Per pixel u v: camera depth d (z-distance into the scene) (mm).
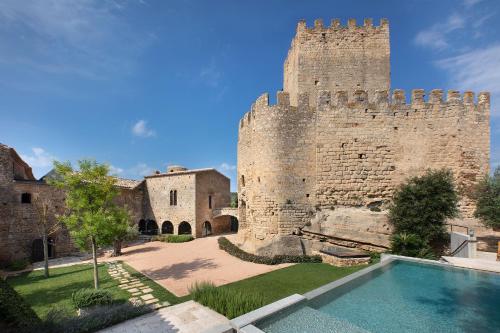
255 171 22422
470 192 20406
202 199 37438
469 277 12234
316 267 17250
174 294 13359
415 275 12492
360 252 18469
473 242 14539
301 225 21016
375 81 25484
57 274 19078
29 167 27438
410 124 21500
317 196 21359
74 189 15305
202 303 11383
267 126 21875
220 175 41000
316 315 8164
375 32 25750
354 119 21734
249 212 23500
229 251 23219
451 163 20812
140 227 39500
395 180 21094
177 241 32844
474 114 21203
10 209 22609
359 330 7617
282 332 7164
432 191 17531
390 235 18328
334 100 24672
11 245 22469
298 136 21750
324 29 26109
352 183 21281
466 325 8266
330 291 9750
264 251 20469
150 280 16297
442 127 21188
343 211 20578
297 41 26344
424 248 16234
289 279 14875
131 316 10281
